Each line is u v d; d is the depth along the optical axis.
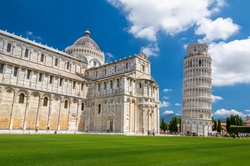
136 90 77.88
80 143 23.81
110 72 89.31
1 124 59.28
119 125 70.75
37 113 67.50
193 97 125.38
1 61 60.91
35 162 11.55
